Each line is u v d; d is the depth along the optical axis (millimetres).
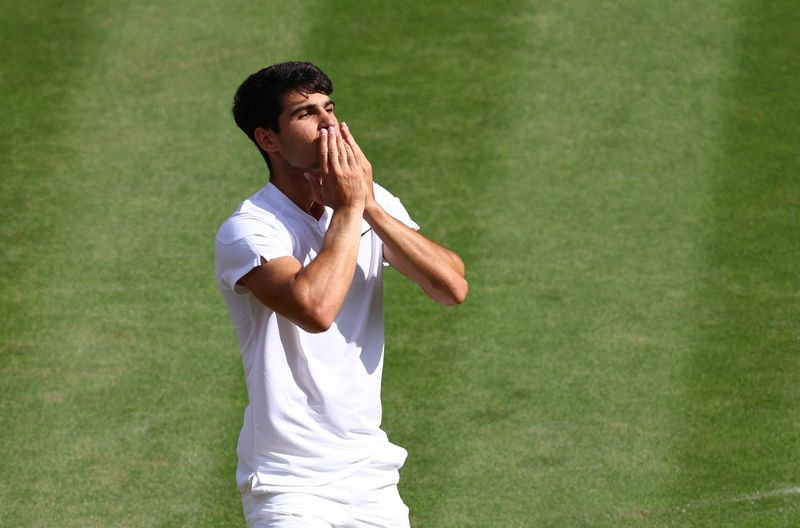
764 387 21328
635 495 18875
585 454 19844
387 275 24781
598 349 22406
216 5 33188
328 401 12617
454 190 26906
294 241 12625
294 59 30984
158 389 21531
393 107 29531
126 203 26578
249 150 28344
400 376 21781
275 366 12562
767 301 23562
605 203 26516
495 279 24328
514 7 33062
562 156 27953
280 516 12531
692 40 31641
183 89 30125
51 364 22125
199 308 23641
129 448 20125
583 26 32219
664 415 20703
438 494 19016
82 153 28047
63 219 26031
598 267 24656
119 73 30609
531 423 20594
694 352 22250
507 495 18969
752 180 27125
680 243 25281
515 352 22375
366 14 32844
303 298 11828
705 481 19125
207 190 27016
